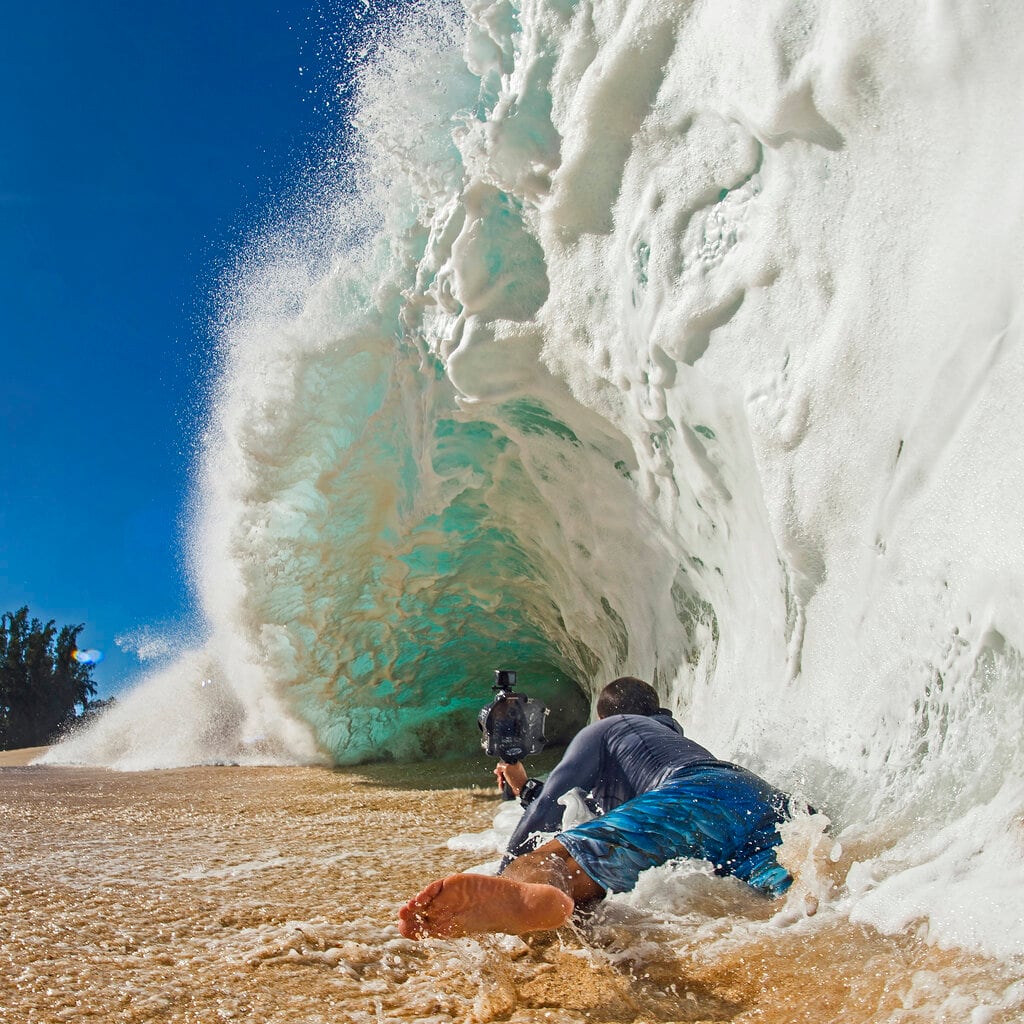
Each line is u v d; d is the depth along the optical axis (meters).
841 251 2.64
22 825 3.67
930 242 2.36
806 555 2.69
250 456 5.43
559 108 3.80
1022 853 1.66
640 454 3.85
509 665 6.97
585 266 3.79
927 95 2.36
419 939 1.77
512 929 1.75
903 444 2.37
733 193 3.09
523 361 4.23
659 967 1.73
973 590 2.04
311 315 5.32
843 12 2.53
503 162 3.91
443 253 4.63
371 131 4.90
